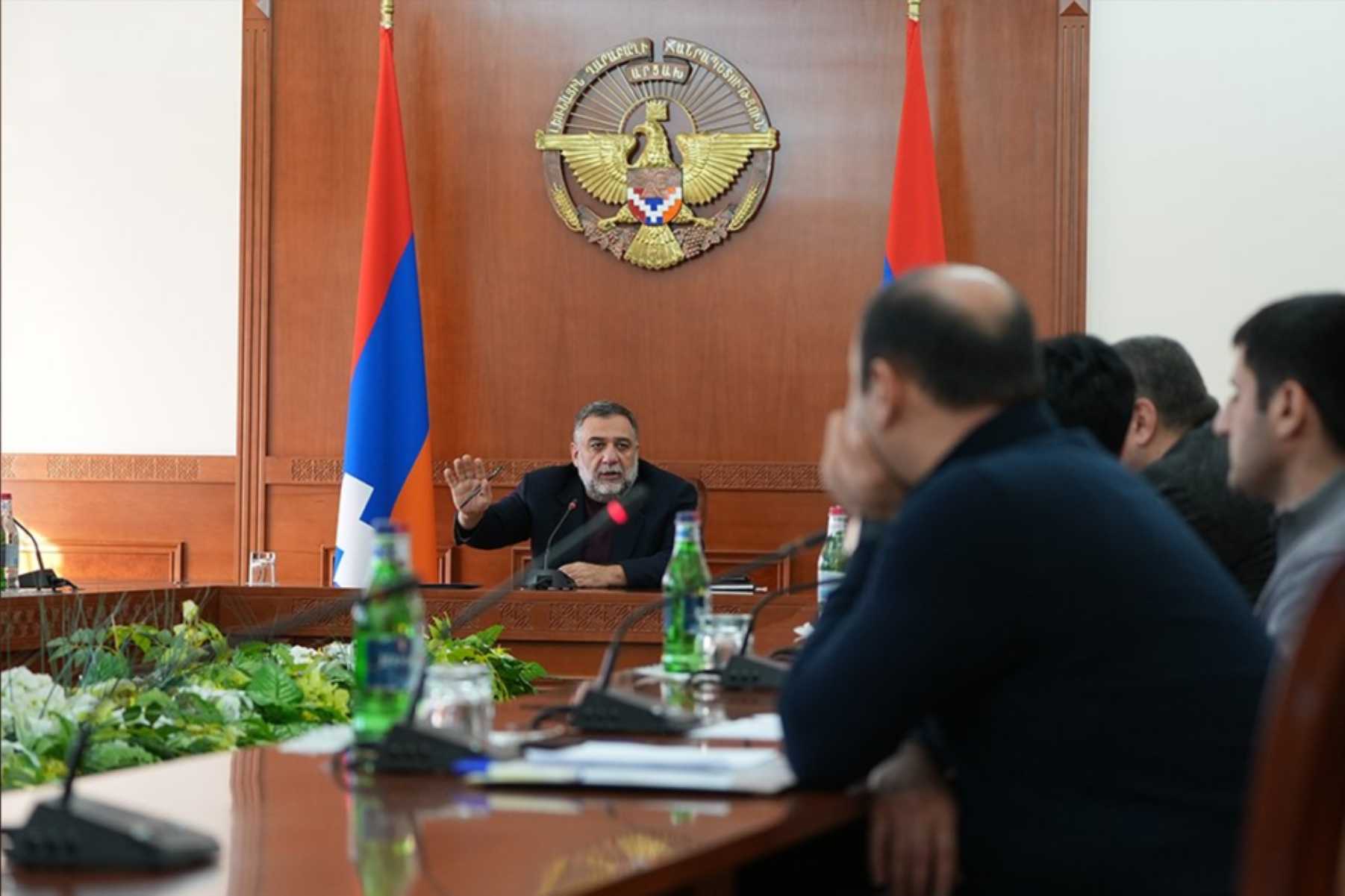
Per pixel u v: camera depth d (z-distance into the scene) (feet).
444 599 18.45
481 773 6.63
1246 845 4.42
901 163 25.09
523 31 27.12
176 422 28.07
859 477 7.04
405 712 7.39
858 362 7.00
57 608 15.84
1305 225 25.52
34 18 28.53
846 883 8.23
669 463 26.81
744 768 6.55
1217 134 25.71
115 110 28.30
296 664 12.23
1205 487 11.78
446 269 27.22
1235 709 6.30
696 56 26.78
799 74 26.66
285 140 27.55
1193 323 25.73
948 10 26.23
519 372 27.12
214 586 18.70
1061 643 6.25
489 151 27.20
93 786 6.78
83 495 28.22
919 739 7.00
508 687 14.61
